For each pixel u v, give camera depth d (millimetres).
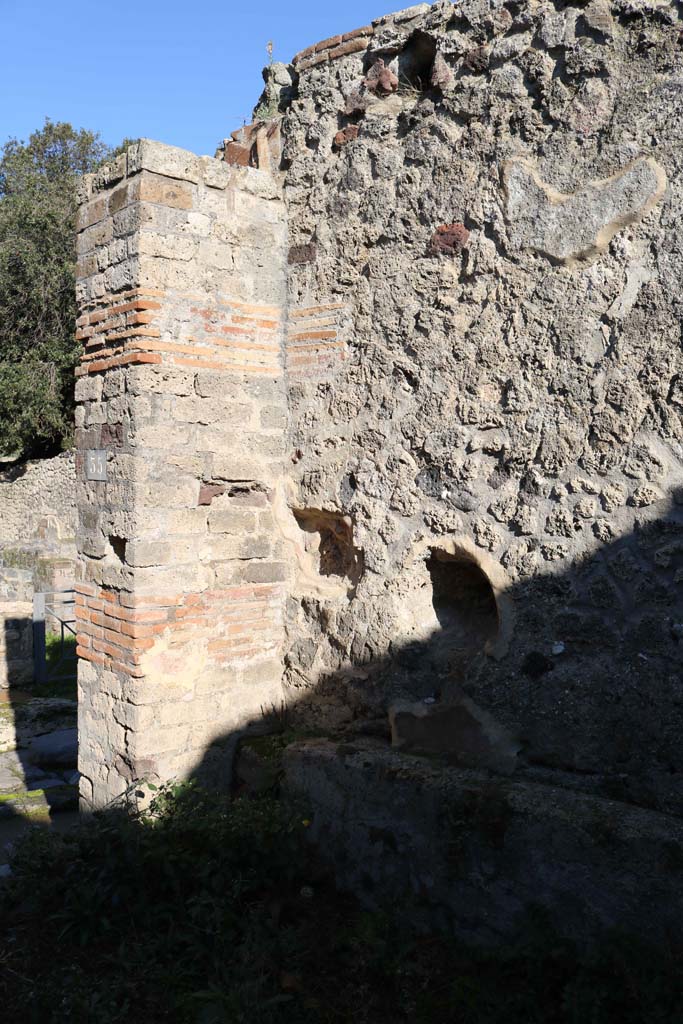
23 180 24734
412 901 3660
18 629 8586
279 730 4676
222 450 4418
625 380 3387
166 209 4160
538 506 3670
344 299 4375
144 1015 3096
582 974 2994
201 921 3525
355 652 4352
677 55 3248
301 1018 3082
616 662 3416
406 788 3701
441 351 3977
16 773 6125
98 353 4402
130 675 4199
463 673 3889
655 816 3170
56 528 17625
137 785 4164
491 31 3771
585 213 3480
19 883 3846
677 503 3268
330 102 4398
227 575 4480
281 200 4617
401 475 4168
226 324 4414
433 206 3984
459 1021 3064
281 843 3926
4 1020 3035
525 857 3320
